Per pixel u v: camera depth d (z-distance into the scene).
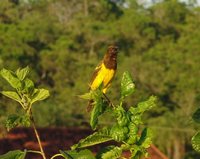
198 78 47.78
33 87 3.85
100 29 58.34
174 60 50.78
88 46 55.97
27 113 3.81
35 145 22.00
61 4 63.50
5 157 3.71
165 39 57.38
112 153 3.83
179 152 39.78
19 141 22.00
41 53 50.25
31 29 52.59
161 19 61.25
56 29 55.34
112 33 56.78
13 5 57.00
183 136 39.78
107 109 3.83
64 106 38.34
